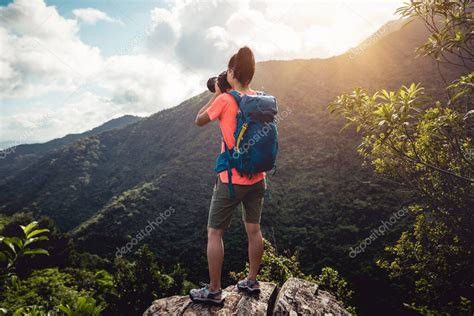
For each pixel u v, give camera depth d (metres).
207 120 1.85
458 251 6.52
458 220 6.02
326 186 52.62
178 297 2.04
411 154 5.73
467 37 2.60
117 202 62.44
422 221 7.36
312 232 43.59
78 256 34.50
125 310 19.48
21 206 83.00
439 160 5.68
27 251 1.63
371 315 28.92
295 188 54.97
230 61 1.99
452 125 4.21
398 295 28.23
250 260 2.08
